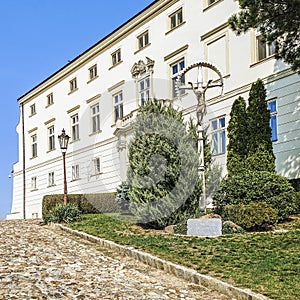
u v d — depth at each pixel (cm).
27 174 3650
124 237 1190
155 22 2392
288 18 1250
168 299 709
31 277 809
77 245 1174
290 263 847
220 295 739
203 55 2067
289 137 1655
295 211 1366
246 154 1622
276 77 1719
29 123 3669
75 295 700
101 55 2828
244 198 1329
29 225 1614
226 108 1928
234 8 1909
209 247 1012
